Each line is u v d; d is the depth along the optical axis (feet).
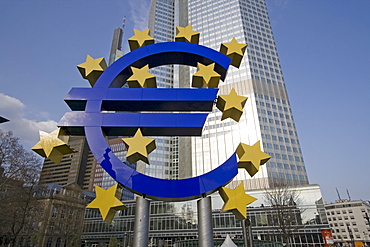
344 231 340.59
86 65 25.85
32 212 96.32
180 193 20.49
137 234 20.76
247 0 295.69
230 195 21.12
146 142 21.79
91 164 393.29
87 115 22.97
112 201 20.45
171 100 23.59
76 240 152.15
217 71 27.73
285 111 233.14
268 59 261.24
